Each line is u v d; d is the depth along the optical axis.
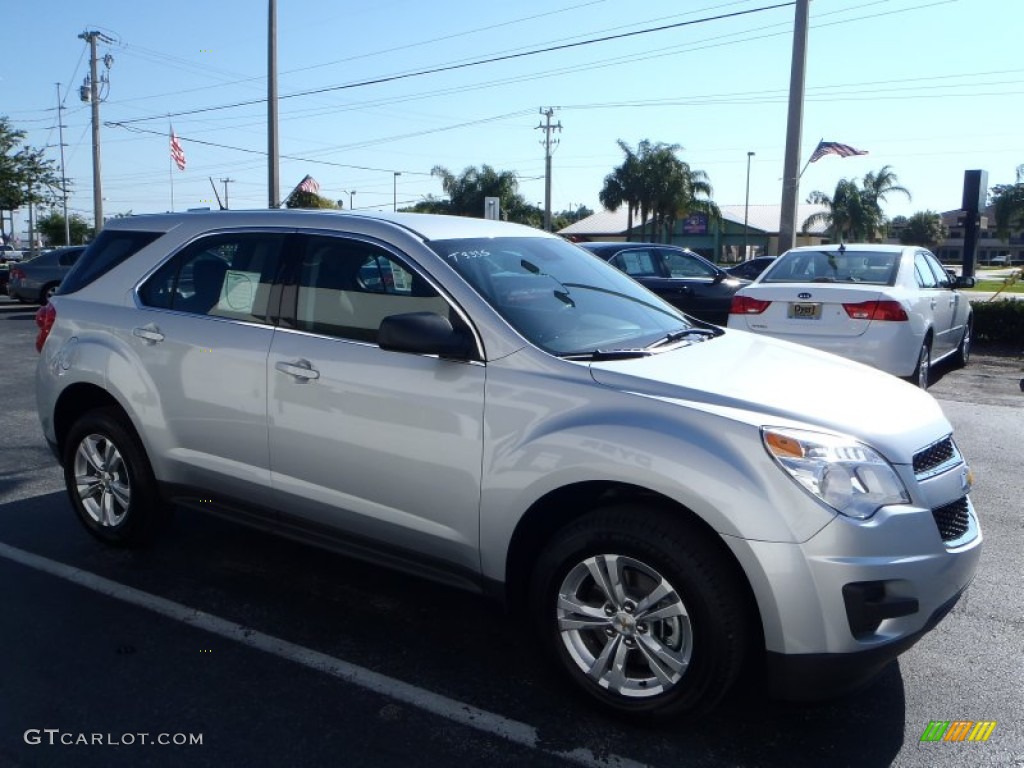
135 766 3.09
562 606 3.43
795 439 3.09
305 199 40.41
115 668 3.76
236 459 4.38
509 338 3.63
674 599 3.18
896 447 3.22
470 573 3.72
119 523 4.97
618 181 50.50
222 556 5.02
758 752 3.20
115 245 5.07
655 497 3.30
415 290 3.91
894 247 9.47
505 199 46.53
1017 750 3.22
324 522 4.14
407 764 3.11
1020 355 13.29
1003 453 7.27
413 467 3.76
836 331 8.37
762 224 68.31
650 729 3.32
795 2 17.23
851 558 2.99
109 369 4.78
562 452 3.35
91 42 38.44
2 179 32.84
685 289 12.66
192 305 4.62
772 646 3.05
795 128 17.52
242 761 3.12
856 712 3.47
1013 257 104.12
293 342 4.15
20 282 21.98
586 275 4.55
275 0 24.73
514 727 3.34
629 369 3.50
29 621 4.18
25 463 6.92
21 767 3.07
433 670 3.78
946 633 4.14
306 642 4.02
